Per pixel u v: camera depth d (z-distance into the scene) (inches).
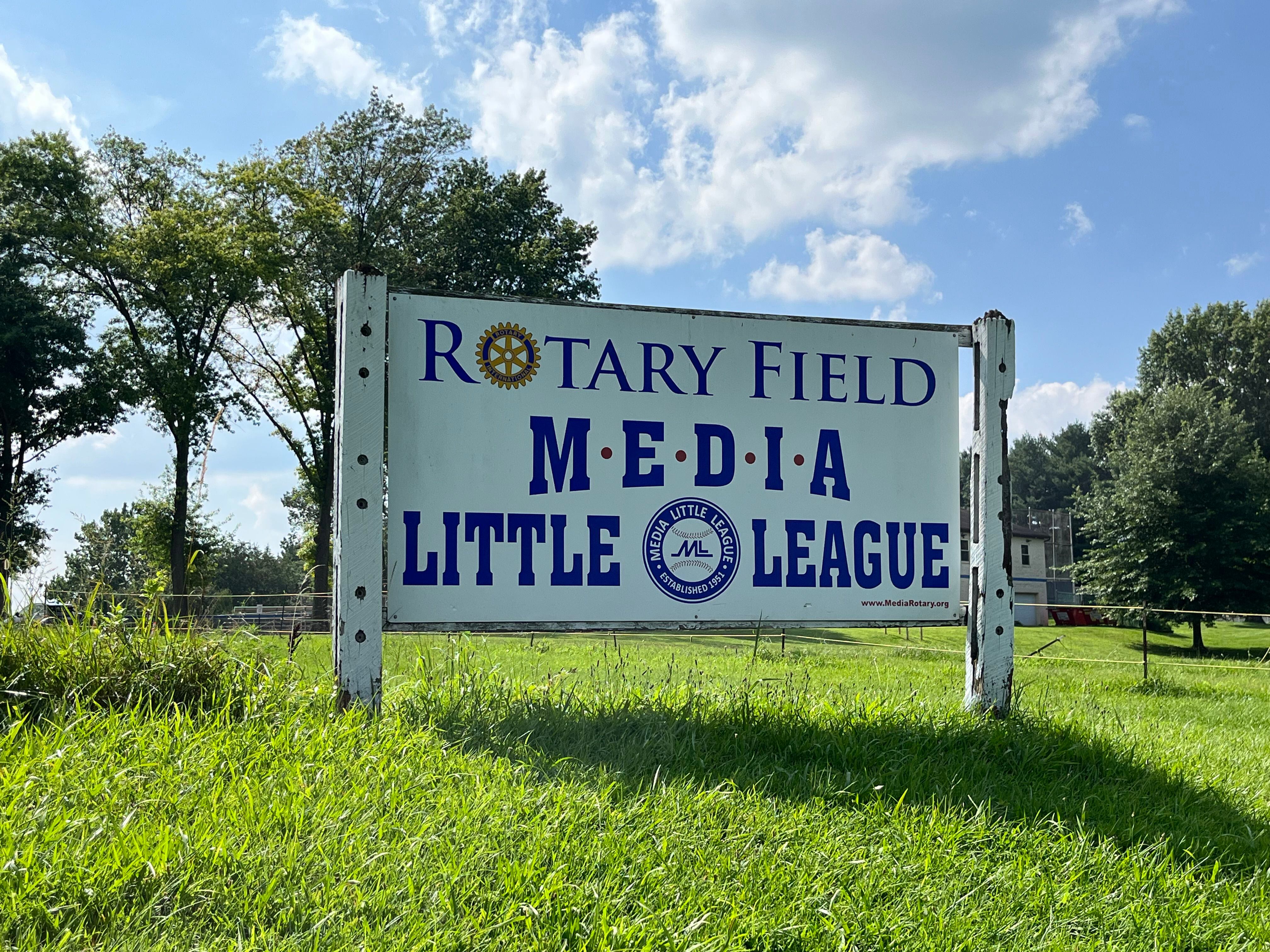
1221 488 1486.2
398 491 232.7
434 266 1617.9
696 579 250.7
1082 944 125.6
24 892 109.7
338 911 111.6
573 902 118.7
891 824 162.6
